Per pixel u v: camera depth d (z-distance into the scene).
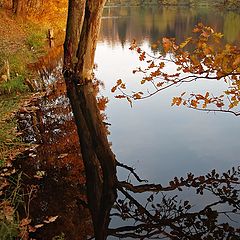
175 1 57.72
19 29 24.20
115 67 17.59
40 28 25.75
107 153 7.95
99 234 5.19
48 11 27.92
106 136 8.88
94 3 12.77
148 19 43.41
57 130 9.20
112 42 26.84
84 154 7.88
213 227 5.28
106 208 5.88
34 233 5.15
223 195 6.09
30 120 9.86
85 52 13.30
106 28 36.12
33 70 15.49
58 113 10.51
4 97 11.68
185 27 31.42
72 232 5.20
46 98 11.91
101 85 13.95
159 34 29.31
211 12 40.84
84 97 12.23
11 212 5.32
